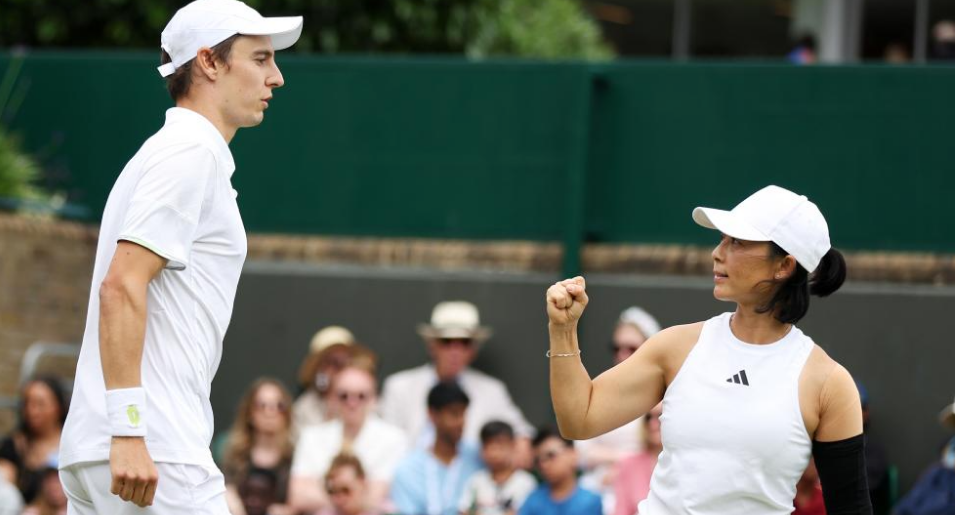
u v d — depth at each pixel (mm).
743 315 14562
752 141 35031
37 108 39281
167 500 14391
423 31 49750
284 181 37781
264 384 30344
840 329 33406
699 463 14164
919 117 34094
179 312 14609
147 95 38656
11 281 35531
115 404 13914
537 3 61031
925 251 33969
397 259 36875
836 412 14180
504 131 36500
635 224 35656
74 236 37500
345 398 30672
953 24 49906
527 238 36281
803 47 49875
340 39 48906
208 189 14727
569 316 14641
